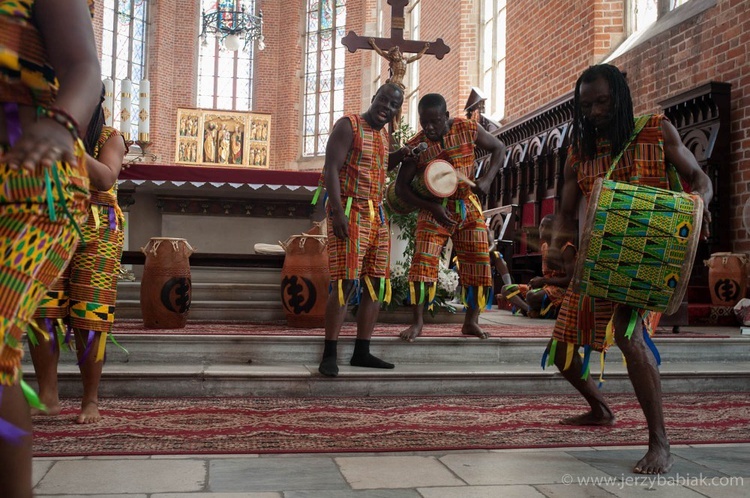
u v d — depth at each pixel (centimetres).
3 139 110
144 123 650
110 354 413
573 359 312
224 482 222
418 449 270
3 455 110
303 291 491
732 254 641
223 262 562
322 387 383
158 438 279
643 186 257
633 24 898
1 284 101
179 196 676
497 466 249
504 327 571
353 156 388
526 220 978
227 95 2423
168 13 2317
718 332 556
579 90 280
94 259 302
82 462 242
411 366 423
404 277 568
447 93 1410
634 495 217
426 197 434
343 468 242
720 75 704
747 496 217
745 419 340
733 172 684
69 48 112
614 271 251
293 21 2422
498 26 1271
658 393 252
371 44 599
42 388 315
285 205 695
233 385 378
